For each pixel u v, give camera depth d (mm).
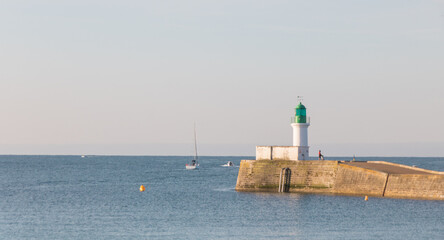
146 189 148250
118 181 186625
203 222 85000
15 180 192625
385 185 103875
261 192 118438
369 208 93938
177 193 133750
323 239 71500
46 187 157500
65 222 85750
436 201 98375
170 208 102188
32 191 142625
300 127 118438
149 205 107625
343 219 85125
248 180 121562
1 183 175500
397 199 101875
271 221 84812
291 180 115188
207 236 73750
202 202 110750
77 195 130750
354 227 79062
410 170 108688
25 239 72625
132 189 148750
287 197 109750
